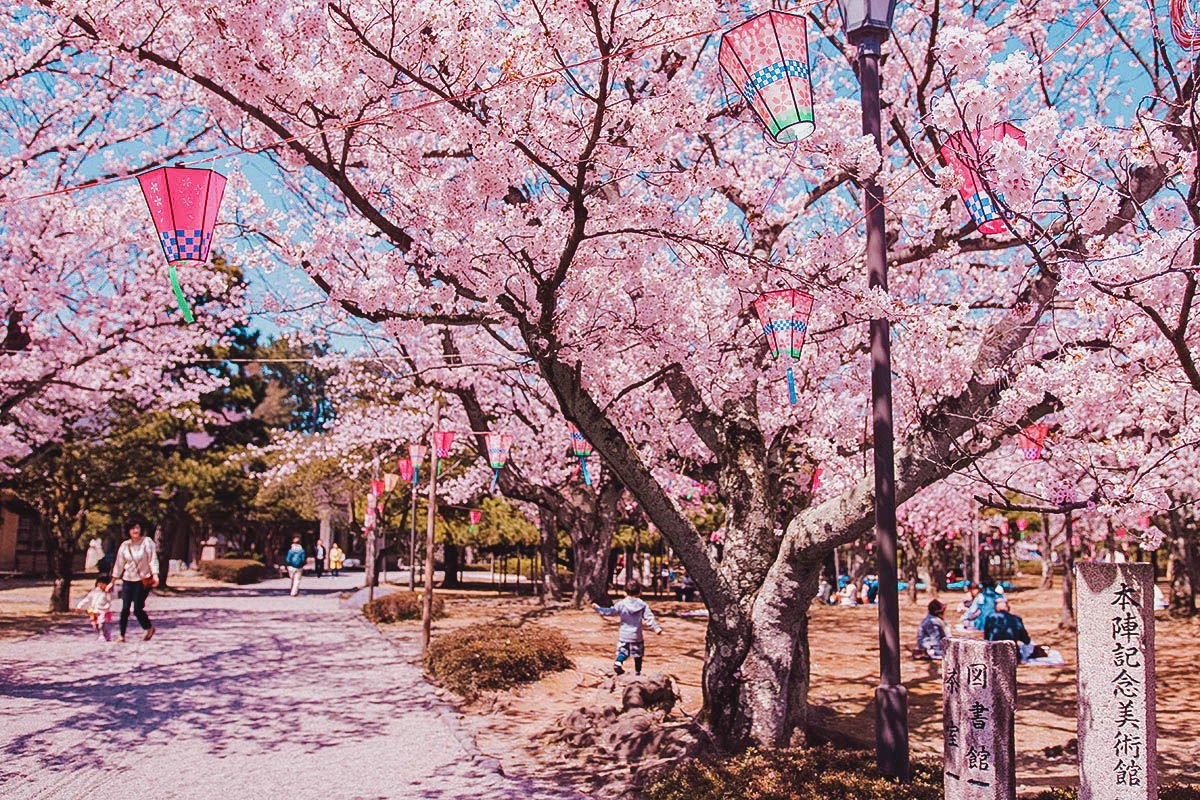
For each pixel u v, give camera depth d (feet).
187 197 14.87
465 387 50.39
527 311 21.88
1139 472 20.16
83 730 27.55
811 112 14.17
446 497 89.66
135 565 47.50
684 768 21.13
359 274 24.32
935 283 35.45
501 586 119.24
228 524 135.64
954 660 16.80
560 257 20.56
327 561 177.06
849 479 34.73
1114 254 15.51
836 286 19.30
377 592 86.07
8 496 92.58
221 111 19.72
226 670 40.01
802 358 27.12
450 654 37.24
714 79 25.58
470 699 33.42
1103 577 15.53
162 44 20.67
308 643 50.39
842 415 34.88
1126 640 15.21
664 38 18.01
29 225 38.11
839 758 21.02
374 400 88.74
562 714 31.30
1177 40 14.03
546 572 83.71
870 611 88.79
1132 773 15.02
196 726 28.60
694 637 57.72
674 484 72.49
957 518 81.97
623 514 88.58
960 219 24.04
